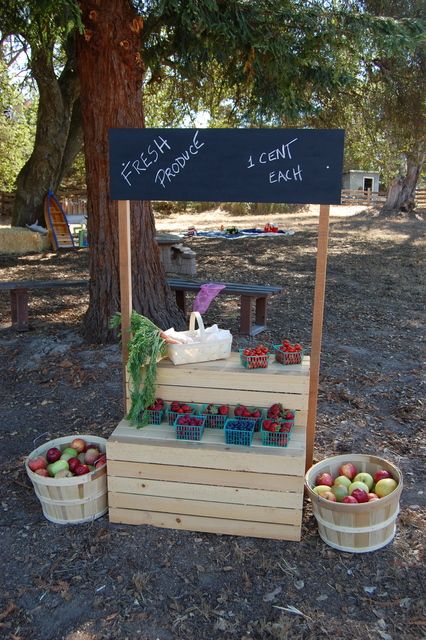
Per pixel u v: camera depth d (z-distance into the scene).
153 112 10.98
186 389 2.89
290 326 6.50
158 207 25.98
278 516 2.67
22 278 9.78
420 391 4.61
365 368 5.13
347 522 2.54
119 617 2.28
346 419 4.06
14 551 2.67
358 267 10.92
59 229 14.19
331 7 6.27
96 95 4.93
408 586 2.43
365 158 12.78
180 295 6.69
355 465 2.95
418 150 11.31
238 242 14.79
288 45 5.86
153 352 2.78
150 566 2.55
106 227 5.26
